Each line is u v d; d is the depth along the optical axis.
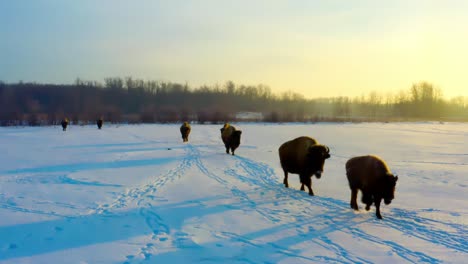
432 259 5.55
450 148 23.91
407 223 7.42
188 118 75.75
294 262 5.43
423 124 64.62
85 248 5.93
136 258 5.53
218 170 14.53
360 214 8.12
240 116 94.94
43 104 94.75
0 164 16.09
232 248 6.00
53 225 7.14
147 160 17.58
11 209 8.34
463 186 11.65
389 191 7.50
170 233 6.74
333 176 13.48
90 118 76.06
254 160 17.53
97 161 17.22
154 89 116.81
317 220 7.64
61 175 13.21
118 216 7.84
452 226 7.19
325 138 32.31
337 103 110.25
